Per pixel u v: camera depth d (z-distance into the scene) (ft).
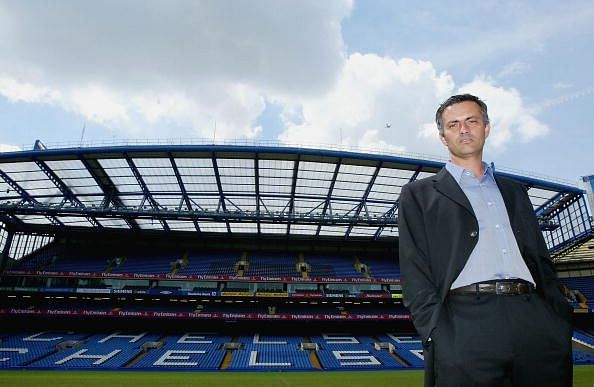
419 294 7.41
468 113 8.67
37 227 134.10
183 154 95.40
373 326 135.23
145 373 87.92
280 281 127.13
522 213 8.08
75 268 129.39
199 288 125.59
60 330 123.65
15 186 106.22
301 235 146.00
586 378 74.08
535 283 7.29
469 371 6.31
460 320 6.83
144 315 119.34
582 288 132.77
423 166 99.71
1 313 114.21
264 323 132.98
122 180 106.42
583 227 110.22
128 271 130.11
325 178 105.91
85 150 91.91
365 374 89.45
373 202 118.01
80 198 115.14
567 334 6.82
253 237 149.18
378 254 155.43
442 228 7.84
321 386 70.95
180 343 116.06
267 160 98.12
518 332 6.43
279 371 95.25
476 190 8.15
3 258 128.36
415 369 99.09
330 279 130.00
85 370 91.15
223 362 102.06
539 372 6.38
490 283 6.97
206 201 117.50
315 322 134.82
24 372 85.15
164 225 134.62
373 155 96.73
